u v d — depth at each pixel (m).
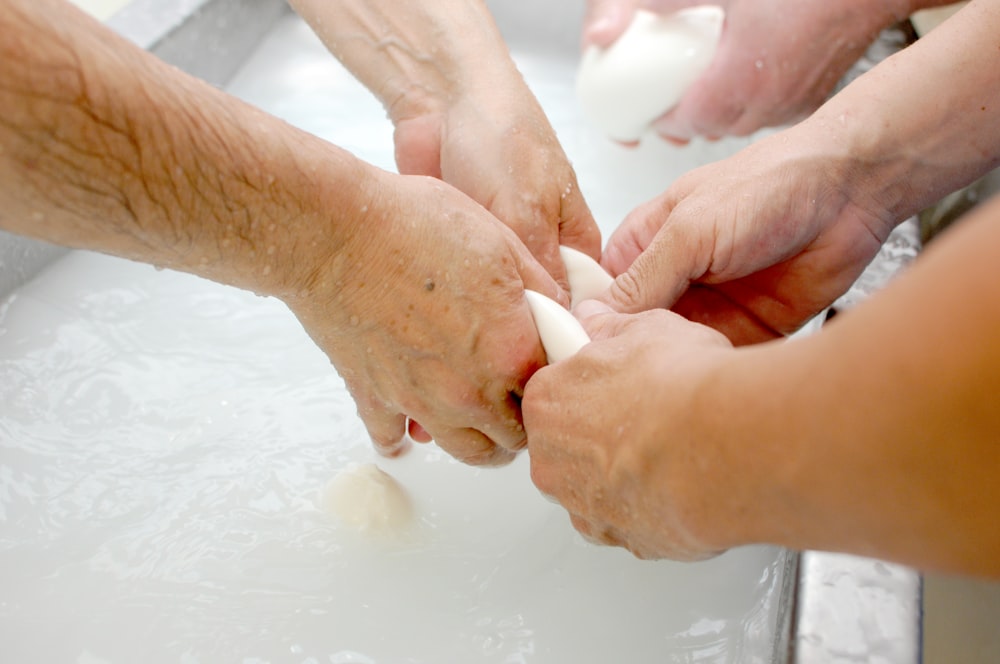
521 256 0.57
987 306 0.30
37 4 0.42
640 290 0.59
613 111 0.78
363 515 0.57
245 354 0.66
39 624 0.53
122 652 0.53
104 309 0.68
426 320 0.53
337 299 0.52
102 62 0.43
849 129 0.59
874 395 0.35
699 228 0.57
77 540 0.56
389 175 0.53
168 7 0.79
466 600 0.55
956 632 0.56
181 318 0.68
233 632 0.53
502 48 0.66
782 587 0.52
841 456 0.37
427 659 0.53
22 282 0.68
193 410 0.63
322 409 0.63
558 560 0.57
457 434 0.57
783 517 0.40
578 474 0.50
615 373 0.48
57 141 0.43
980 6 0.59
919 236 0.65
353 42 0.68
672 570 0.56
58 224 0.45
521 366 0.55
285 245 0.50
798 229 0.59
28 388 0.63
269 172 0.48
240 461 0.60
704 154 0.85
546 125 0.65
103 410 0.62
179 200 0.46
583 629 0.54
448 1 0.66
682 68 0.75
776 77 0.75
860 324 0.36
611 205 0.80
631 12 0.77
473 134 0.64
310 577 0.56
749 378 0.40
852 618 0.47
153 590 0.55
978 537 0.35
